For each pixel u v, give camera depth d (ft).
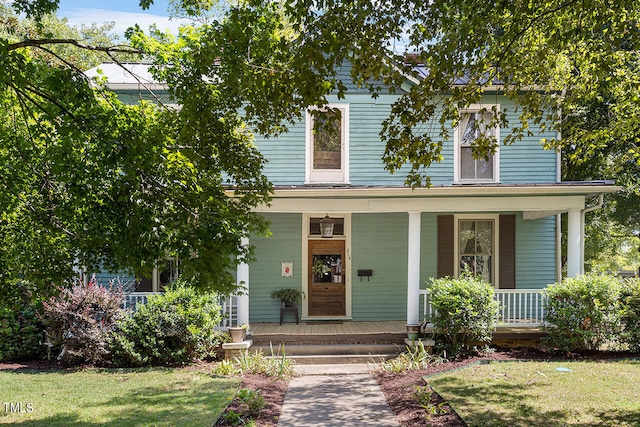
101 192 22.36
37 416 27.35
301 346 43.34
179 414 27.53
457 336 42.39
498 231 51.98
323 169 50.21
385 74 25.17
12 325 41.98
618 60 32.91
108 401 30.14
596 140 40.52
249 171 27.20
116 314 41.14
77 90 20.52
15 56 19.15
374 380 36.60
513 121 50.80
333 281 52.19
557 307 41.29
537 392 30.66
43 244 25.34
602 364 37.17
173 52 25.27
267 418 27.99
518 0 25.02
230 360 40.01
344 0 22.62
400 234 52.21
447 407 28.68
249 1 23.66
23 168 23.80
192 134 24.89
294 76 23.41
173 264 23.56
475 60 29.45
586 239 74.43
